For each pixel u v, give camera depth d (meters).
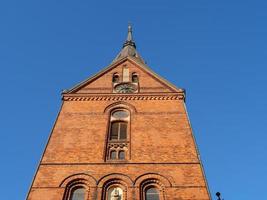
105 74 37.44
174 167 26.67
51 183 25.66
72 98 33.84
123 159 27.81
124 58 39.34
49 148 28.36
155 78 36.75
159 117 31.50
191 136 29.38
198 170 26.39
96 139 29.48
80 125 30.78
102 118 31.77
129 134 29.92
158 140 29.12
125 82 36.25
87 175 26.23
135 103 33.16
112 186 25.80
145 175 26.17
